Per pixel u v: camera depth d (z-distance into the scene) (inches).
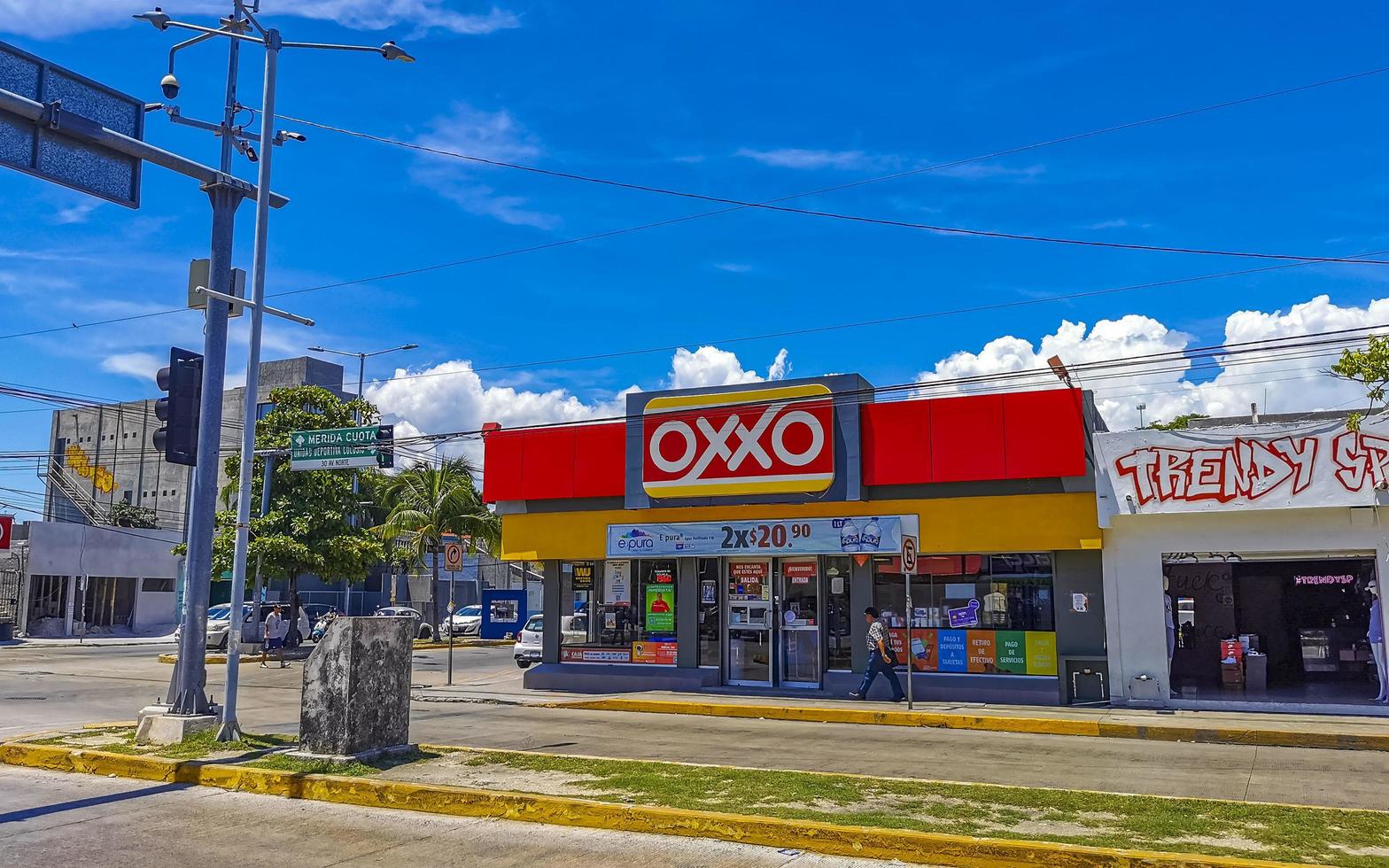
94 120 414.6
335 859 289.7
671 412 778.8
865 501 729.0
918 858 288.0
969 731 589.6
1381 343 586.9
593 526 812.0
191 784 401.4
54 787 398.3
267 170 490.3
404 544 1649.9
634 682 785.6
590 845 306.0
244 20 498.9
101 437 2498.8
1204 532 650.2
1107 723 572.7
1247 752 500.1
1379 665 624.1
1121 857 270.5
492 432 852.6
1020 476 679.1
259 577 1197.7
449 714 661.9
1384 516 615.5
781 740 537.6
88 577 1785.2
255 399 484.4
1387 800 371.2
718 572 788.0
